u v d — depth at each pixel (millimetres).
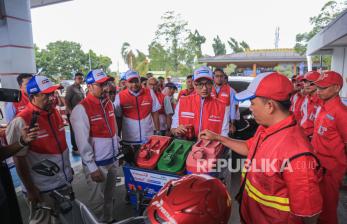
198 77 2684
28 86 2146
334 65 11266
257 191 1418
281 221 1338
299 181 1199
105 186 2857
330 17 17406
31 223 2295
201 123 2838
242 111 5223
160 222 951
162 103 5207
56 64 34750
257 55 25047
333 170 2488
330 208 2529
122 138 3617
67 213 1581
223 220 992
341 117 2406
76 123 2527
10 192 1591
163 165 2219
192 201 952
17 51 5797
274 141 1328
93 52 38375
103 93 2646
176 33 25562
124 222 1178
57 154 2303
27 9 5934
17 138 2047
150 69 27531
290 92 1327
